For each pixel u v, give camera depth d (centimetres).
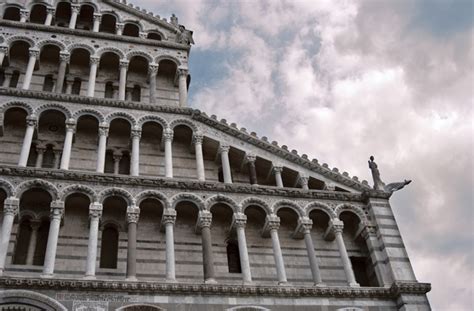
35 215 2742
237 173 3294
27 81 3191
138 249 2803
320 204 3092
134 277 2522
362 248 3120
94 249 2548
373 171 3319
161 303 2445
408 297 2730
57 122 3145
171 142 3148
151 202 2872
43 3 3725
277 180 3169
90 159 3089
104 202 2819
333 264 3047
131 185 2833
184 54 3678
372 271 2988
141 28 3831
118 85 3503
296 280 2942
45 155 3048
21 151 2872
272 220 2938
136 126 3138
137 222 2747
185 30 3878
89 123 3170
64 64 3356
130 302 2412
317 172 3269
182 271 2792
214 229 2991
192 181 2931
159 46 3659
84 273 2622
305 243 2991
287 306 2594
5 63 3319
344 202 3152
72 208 2814
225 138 3266
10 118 3066
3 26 3425
